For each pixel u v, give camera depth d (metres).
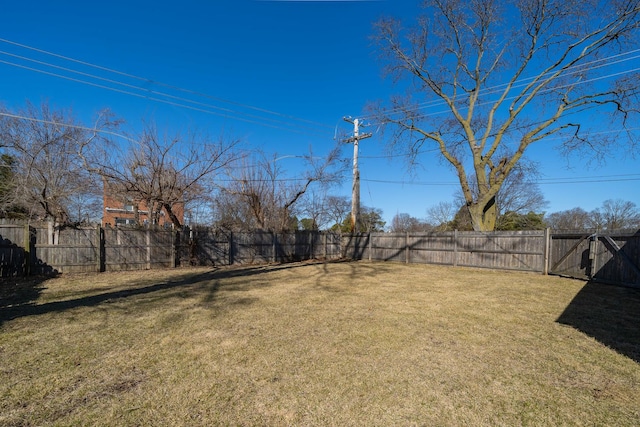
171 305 5.79
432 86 15.97
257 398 2.65
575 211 40.53
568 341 4.09
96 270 10.42
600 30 12.33
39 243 9.62
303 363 3.33
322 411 2.48
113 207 18.33
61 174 12.32
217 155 13.23
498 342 4.03
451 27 14.94
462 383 2.95
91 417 2.35
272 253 15.41
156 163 12.03
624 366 3.34
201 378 2.98
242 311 5.39
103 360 3.35
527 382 2.98
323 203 27.48
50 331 4.26
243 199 17.28
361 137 18.56
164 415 2.39
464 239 13.30
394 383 2.93
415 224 47.91
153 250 11.62
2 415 2.36
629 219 37.28
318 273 10.87
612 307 6.02
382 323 4.77
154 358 3.42
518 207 32.97
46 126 12.19
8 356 3.43
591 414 2.47
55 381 2.88
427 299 6.57
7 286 7.78
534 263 11.34
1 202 13.73
